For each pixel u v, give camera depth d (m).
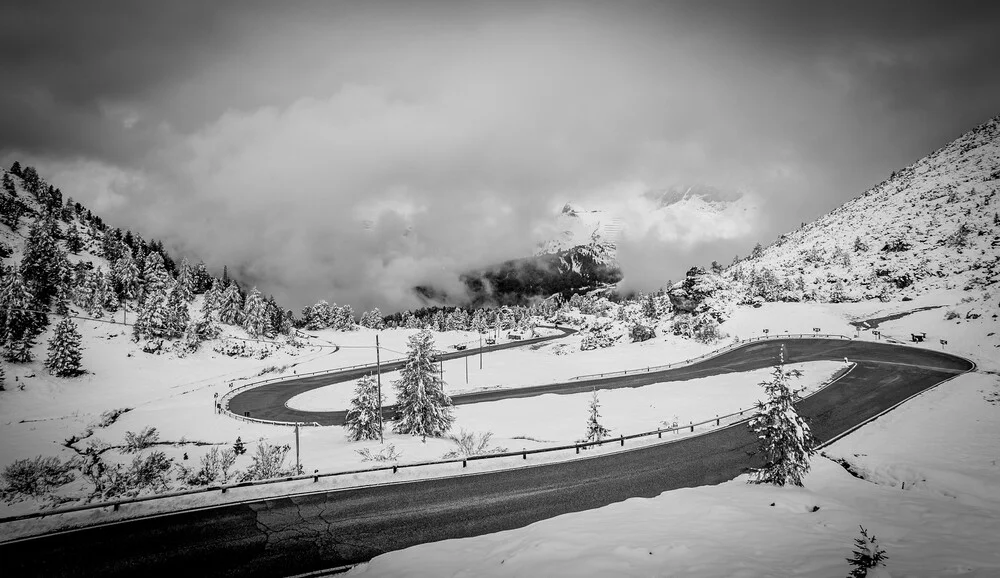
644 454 31.58
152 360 94.94
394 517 20.27
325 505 21.31
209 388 82.06
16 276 79.69
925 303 90.62
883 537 15.34
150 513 19.86
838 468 29.20
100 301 107.38
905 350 68.94
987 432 35.34
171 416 61.03
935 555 13.35
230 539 17.91
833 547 13.87
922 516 18.55
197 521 19.34
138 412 64.38
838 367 62.03
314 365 109.81
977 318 73.75
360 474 25.30
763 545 14.20
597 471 27.72
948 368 57.19
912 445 33.31
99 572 15.47
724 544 14.30
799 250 162.75
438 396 45.75
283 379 90.56
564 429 45.75
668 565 12.72
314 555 16.83
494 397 68.06
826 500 19.62
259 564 16.14
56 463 30.20
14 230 128.75
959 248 112.06
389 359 118.44
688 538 14.90
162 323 102.62
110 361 88.94
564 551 14.31
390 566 15.02
